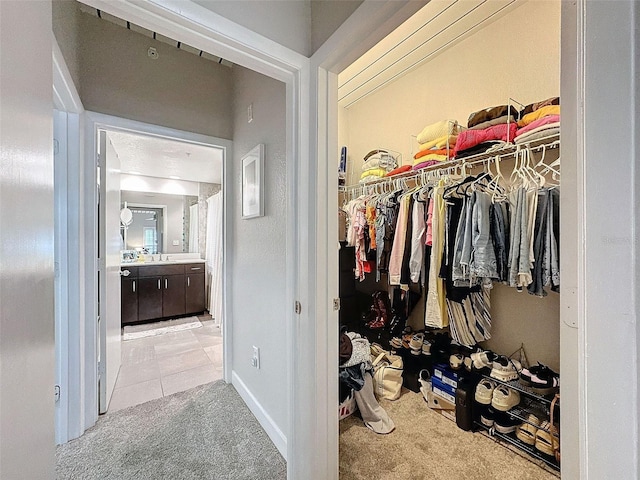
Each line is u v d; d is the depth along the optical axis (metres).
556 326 1.73
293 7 1.23
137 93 1.94
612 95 0.35
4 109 0.39
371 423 1.80
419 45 2.19
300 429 1.27
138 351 3.04
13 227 0.41
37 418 0.49
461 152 1.86
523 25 1.83
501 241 1.57
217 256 4.18
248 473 1.43
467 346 1.91
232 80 2.30
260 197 1.81
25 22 0.46
